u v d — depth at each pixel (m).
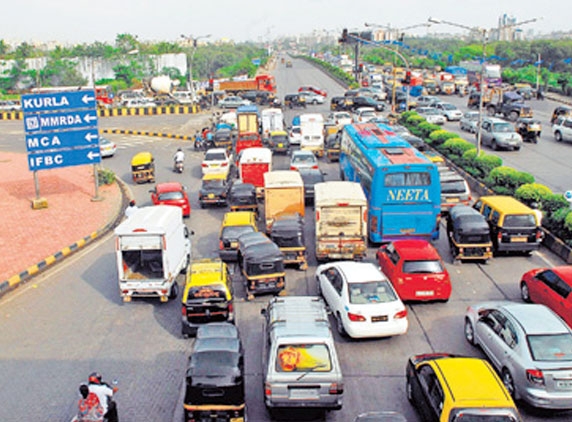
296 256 21.52
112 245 25.69
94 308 18.98
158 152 48.09
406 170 22.91
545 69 93.06
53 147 31.09
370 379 14.28
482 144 44.75
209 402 11.80
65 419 12.91
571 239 22.75
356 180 27.84
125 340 16.67
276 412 12.66
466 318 16.16
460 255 21.69
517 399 12.98
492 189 30.61
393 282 18.34
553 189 31.30
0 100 81.88
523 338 12.98
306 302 14.34
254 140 42.25
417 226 23.39
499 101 59.97
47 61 104.81
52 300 19.72
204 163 36.00
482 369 11.57
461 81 84.38
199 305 16.34
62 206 31.75
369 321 15.55
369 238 24.38
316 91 78.44
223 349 12.42
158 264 19.88
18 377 14.72
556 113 52.69
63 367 15.18
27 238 26.19
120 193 34.69
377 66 146.00
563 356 12.54
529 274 18.30
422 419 12.23
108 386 11.98
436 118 55.31
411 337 16.47
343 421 12.55
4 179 38.56
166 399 13.59
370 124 32.94
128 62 112.12
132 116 69.81
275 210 24.83
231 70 131.50
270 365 12.21
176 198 28.34
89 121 31.70
